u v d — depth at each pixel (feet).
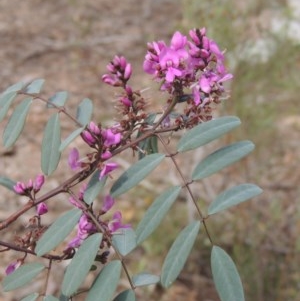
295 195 2.58
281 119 2.99
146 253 2.36
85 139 0.83
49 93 3.33
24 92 0.95
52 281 2.19
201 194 2.53
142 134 0.91
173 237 2.34
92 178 0.84
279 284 2.20
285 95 2.87
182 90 0.86
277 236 2.33
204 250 2.35
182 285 2.31
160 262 2.31
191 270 2.34
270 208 2.40
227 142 2.34
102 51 3.82
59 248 1.98
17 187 0.88
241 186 0.81
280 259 2.27
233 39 2.27
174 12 4.34
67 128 3.01
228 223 2.34
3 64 3.56
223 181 2.46
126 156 2.78
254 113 2.33
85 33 4.00
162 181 2.71
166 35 4.05
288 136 2.94
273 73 2.39
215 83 0.86
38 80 0.98
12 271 0.88
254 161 2.50
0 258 2.22
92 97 3.32
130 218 2.52
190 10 2.33
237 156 0.81
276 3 2.52
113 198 0.83
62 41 3.88
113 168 0.83
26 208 0.88
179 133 2.80
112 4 4.40
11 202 2.57
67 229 0.81
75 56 3.74
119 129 0.88
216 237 2.34
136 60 3.73
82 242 0.81
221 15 2.28
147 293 2.26
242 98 2.31
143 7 4.40
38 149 2.93
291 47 2.42
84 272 0.75
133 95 0.88
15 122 0.93
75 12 4.24
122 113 0.89
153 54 0.87
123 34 4.04
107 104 3.26
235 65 2.30
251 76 2.31
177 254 0.76
